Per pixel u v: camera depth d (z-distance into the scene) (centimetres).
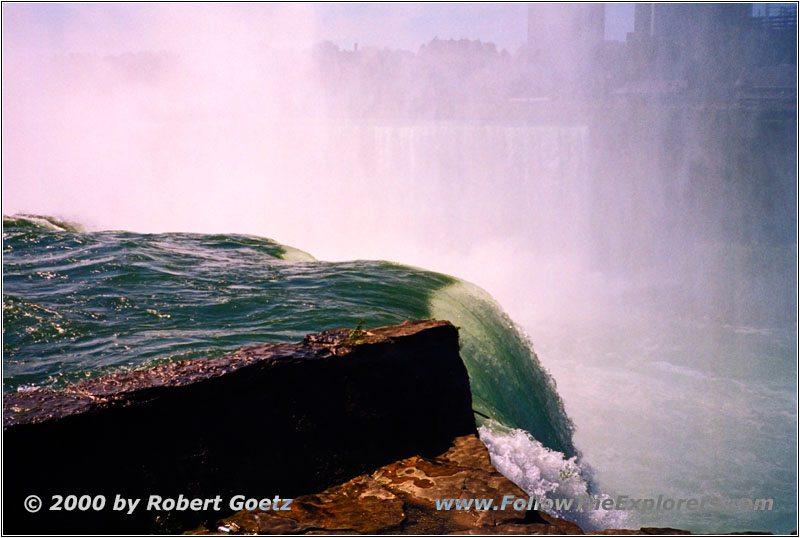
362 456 415
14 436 321
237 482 372
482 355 804
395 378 445
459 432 461
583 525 518
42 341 672
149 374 378
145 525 346
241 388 386
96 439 341
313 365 414
